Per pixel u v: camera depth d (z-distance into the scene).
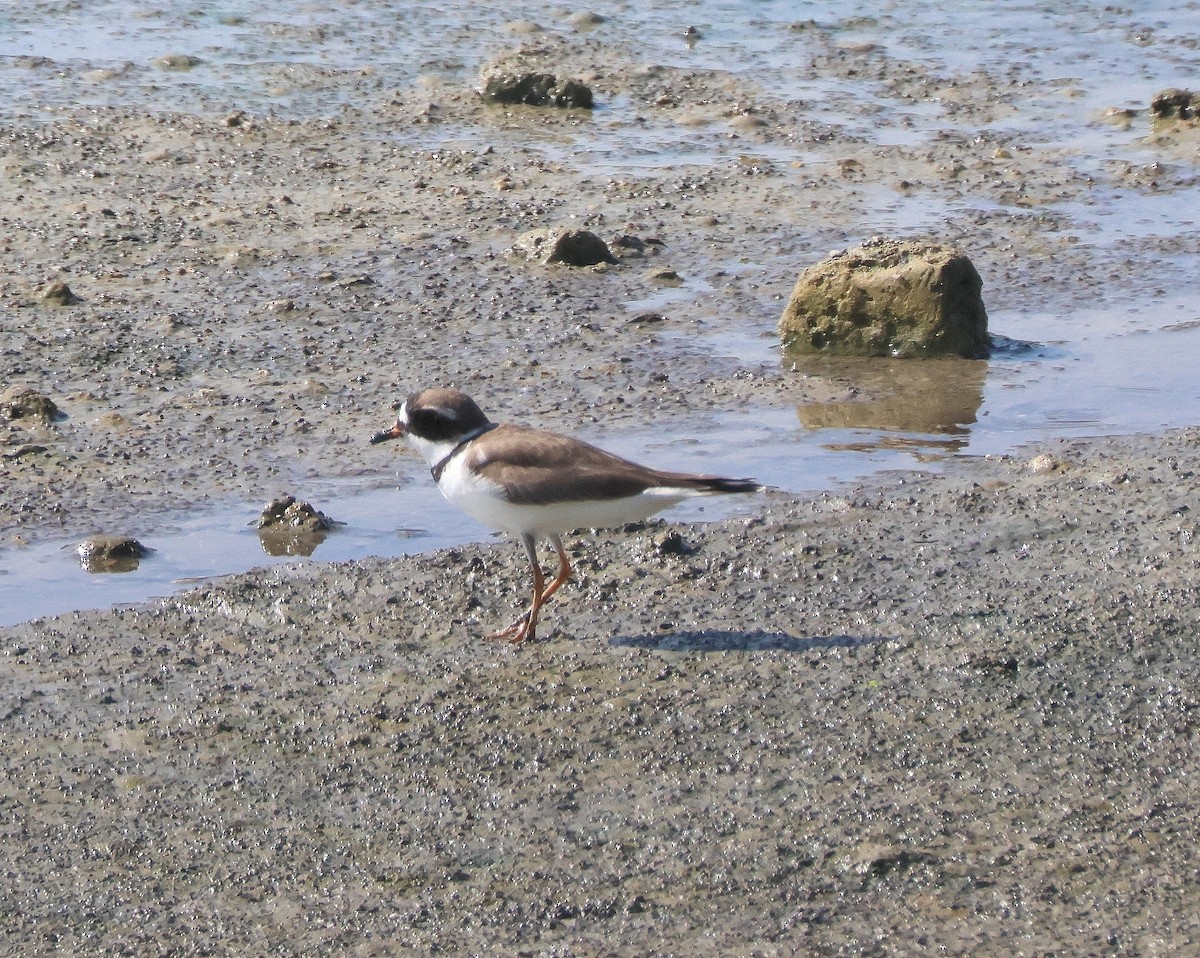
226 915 7.72
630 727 9.33
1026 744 9.06
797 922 7.59
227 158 21.73
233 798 8.70
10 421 13.88
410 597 11.02
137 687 9.82
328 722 9.44
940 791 8.62
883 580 11.22
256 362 15.45
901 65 26.83
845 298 15.94
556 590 10.72
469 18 29.14
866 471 13.23
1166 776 8.71
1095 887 7.78
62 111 23.36
